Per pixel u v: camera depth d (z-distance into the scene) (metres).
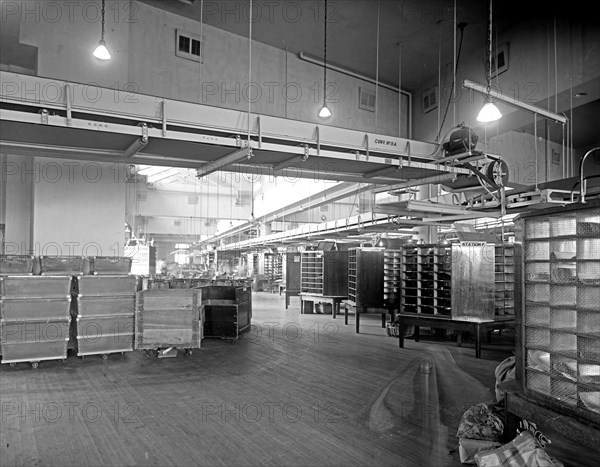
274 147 6.37
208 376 6.04
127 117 5.55
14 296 6.51
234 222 24.52
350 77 11.77
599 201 2.82
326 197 13.70
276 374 6.16
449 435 3.87
